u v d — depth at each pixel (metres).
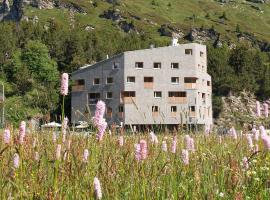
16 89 99.06
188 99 83.25
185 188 6.05
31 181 5.49
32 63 109.69
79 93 87.00
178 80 83.75
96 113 5.41
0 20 192.12
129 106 79.94
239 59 126.56
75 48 123.62
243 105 118.44
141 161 6.28
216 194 5.98
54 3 195.62
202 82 86.62
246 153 8.55
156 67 83.12
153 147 7.97
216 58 123.00
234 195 5.91
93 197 4.96
